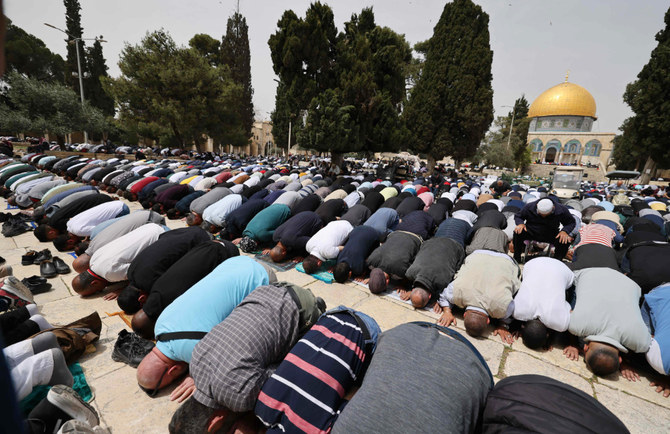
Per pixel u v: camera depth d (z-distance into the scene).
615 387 3.13
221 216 6.36
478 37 20.06
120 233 4.46
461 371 2.03
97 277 4.05
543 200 5.11
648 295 3.47
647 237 5.21
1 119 17.41
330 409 2.13
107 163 13.38
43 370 2.28
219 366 2.24
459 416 1.86
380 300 4.44
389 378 1.98
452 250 4.37
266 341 2.40
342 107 14.13
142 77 22.52
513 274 3.78
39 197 7.41
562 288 3.53
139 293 3.69
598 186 20.72
